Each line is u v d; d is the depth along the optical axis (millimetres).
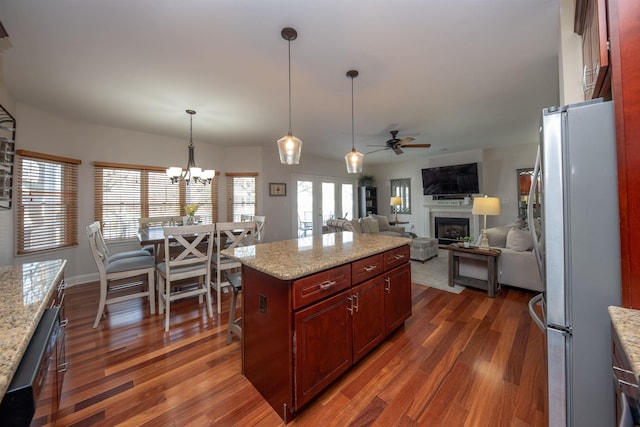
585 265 918
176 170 3500
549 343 986
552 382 989
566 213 943
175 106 3248
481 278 3475
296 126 4188
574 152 928
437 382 1704
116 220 4090
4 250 2725
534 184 1200
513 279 3260
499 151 6113
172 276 2463
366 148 5980
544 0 1646
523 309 2805
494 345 2119
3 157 2662
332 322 1586
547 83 2793
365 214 7852
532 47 2137
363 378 1748
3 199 2672
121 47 2045
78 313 2738
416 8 1689
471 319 2586
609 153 879
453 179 6562
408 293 2406
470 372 1796
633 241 821
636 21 812
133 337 2268
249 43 2020
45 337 944
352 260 1735
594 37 1113
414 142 5512
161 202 4586
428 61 2328
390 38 1994
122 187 4156
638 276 815
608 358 890
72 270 3646
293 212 6273
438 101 3244
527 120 4027
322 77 2580
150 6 1632
